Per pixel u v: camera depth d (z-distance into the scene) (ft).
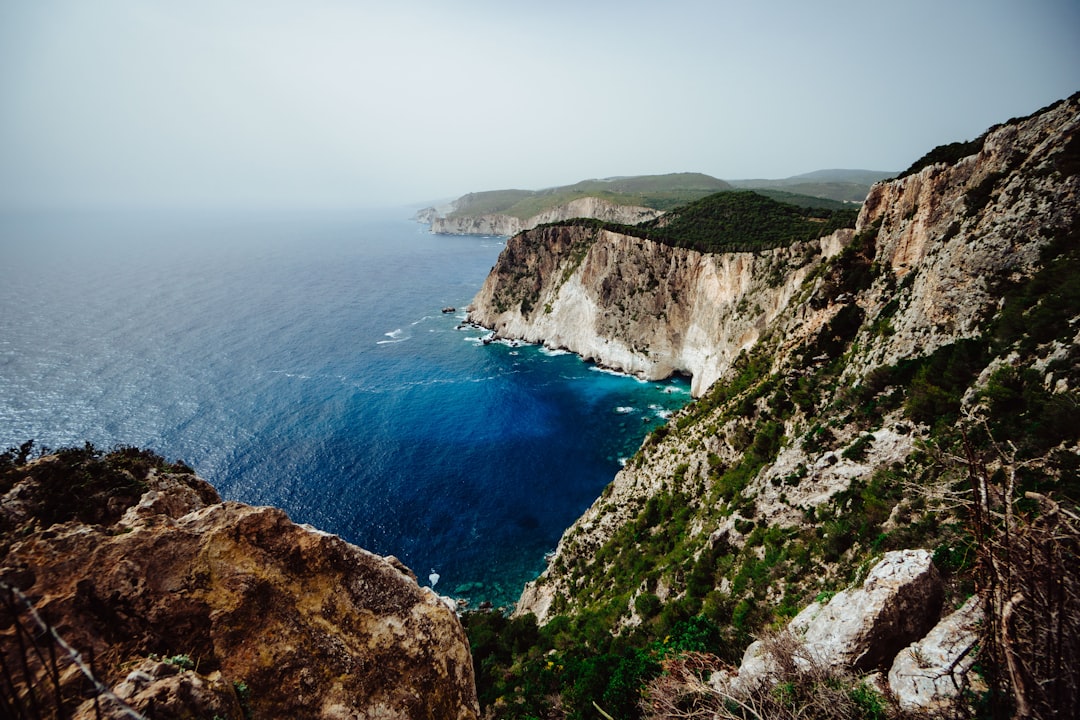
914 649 30.01
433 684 26.84
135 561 21.81
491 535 175.94
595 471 212.43
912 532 55.67
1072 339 61.16
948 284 89.20
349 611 25.89
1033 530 17.46
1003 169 94.17
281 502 184.24
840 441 87.71
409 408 259.60
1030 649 16.88
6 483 24.85
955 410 70.74
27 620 18.16
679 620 77.82
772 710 27.73
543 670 72.02
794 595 65.77
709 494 117.70
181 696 17.72
